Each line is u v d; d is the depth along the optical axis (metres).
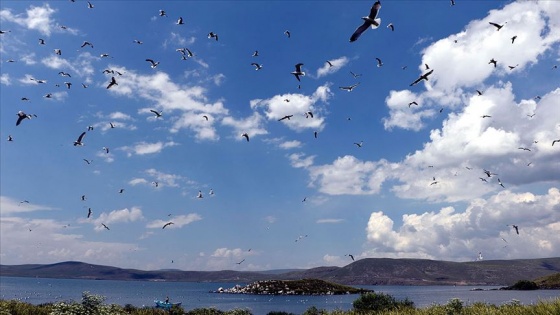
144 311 36.66
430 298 139.38
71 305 21.50
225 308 113.88
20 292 173.62
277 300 155.25
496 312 19.00
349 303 131.38
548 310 16.09
